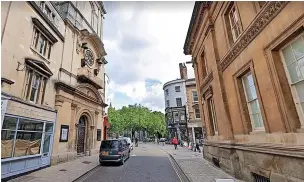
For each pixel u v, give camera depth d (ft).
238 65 25.45
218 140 34.17
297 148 15.24
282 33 16.98
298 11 15.21
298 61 16.39
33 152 32.99
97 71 67.46
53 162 39.09
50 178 27.94
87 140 57.98
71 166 37.99
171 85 127.03
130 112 160.97
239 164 25.76
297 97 16.72
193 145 71.87
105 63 78.28
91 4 71.41
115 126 162.71
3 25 28.66
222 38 30.78
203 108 45.68
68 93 47.83
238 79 26.21
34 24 36.78
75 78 53.31
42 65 37.58
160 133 162.20
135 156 56.90
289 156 16.26
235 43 25.55
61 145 43.09
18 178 27.84
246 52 23.17
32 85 35.45
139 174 31.30
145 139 183.73
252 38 21.66
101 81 66.80
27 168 30.83
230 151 27.40
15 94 30.17
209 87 36.94
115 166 39.29
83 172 32.22
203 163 38.63
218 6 31.73
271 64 18.57
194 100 105.29
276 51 18.66
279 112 17.54
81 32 58.59
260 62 20.30
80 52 58.18
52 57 43.47
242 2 24.13
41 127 35.68
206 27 36.81
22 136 30.50
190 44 49.73
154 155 59.67
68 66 50.37
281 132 17.35
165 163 43.14
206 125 43.21
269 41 18.81
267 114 19.43
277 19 17.58
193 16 41.55
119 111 172.14
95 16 75.31
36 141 34.01
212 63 34.37
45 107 37.42
